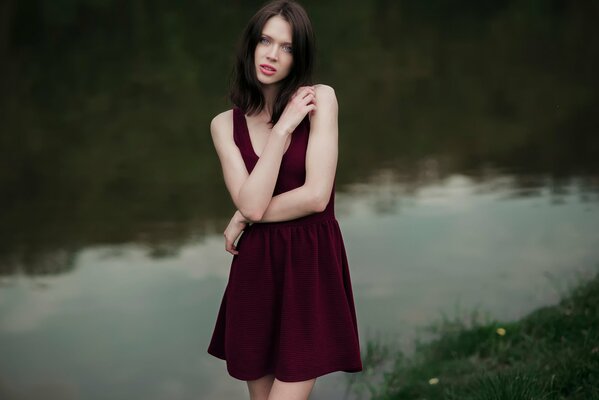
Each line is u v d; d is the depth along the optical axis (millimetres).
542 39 15523
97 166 8438
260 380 2492
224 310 2586
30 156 8844
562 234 5457
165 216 6672
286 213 2320
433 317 4273
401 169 7648
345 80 12406
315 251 2354
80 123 10344
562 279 4602
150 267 5508
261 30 2336
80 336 4457
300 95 2328
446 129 9359
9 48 15188
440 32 16688
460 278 4770
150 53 14664
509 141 8633
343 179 7379
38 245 5941
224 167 2467
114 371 4020
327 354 2383
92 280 5293
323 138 2342
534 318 3895
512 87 11547
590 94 10852
